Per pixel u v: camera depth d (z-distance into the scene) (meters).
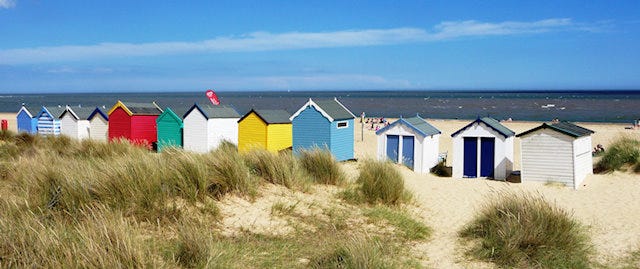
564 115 60.97
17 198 7.54
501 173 14.82
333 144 15.99
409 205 10.61
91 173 8.19
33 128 23.30
